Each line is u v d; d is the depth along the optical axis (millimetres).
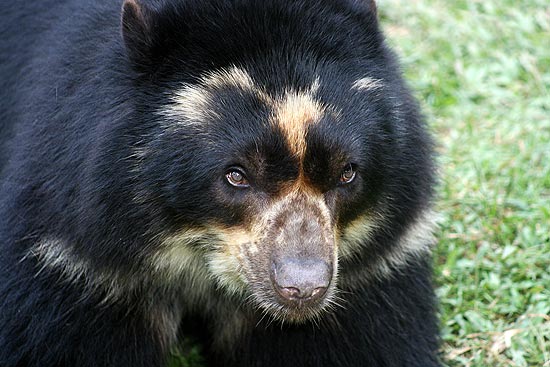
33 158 11570
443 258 14922
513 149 16766
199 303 12664
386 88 11297
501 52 18969
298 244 10438
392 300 12422
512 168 16203
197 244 11375
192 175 10766
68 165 11188
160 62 10938
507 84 18375
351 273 11977
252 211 10750
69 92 11500
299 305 10383
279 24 11000
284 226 10570
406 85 12039
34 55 13117
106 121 10953
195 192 10836
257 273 10680
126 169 10883
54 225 11391
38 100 11914
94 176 10953
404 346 12586
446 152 16688
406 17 19891
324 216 10688
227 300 12508
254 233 10750
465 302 14094
